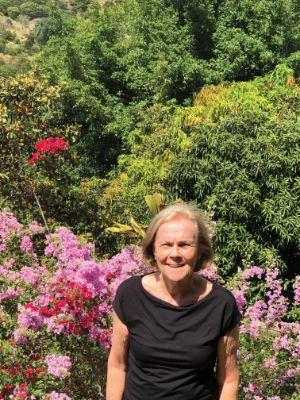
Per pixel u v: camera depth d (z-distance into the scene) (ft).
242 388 12.19
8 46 228.63
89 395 10.66
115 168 40.68
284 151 22.67
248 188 21.98
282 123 24.50
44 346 10.66
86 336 10.29
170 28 43.27
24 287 11.18
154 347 5.25
